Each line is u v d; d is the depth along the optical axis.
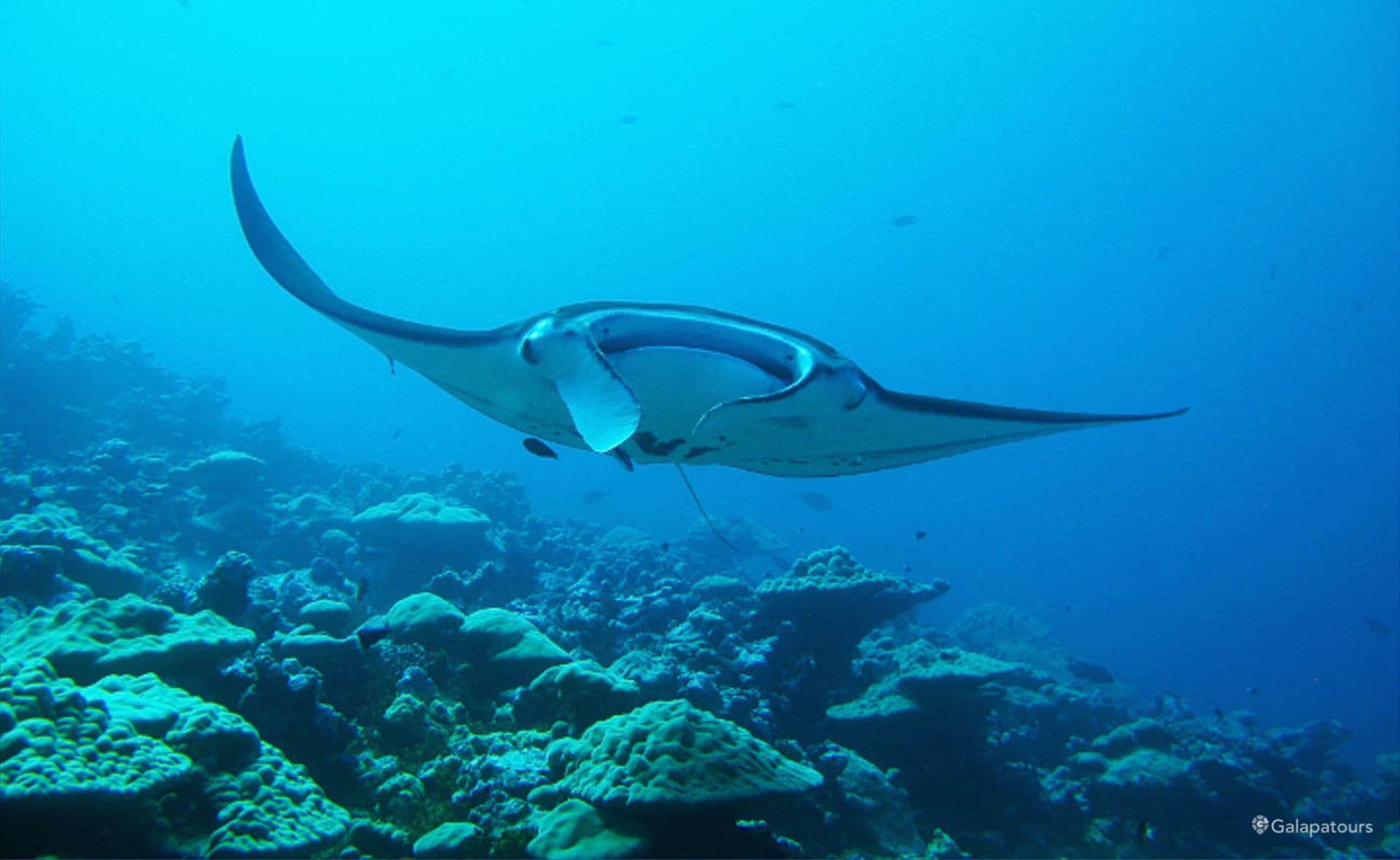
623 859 3.76
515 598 9.63
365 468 15.45
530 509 15.12
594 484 45.50
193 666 4.76
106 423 13.20
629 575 10.09
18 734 3.17
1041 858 6.92
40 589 6.30
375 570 9.91
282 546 10.28
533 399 3.91
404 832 4.20
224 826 3.51
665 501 44.31
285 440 14.95
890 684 7.34
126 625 4.84
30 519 7.18
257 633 5.97
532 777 4.64
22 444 11.19
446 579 8.62
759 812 4.10
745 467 4.66
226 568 5.97
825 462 4.35
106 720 3.55
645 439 3.96
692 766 4.03
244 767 3.93
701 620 7.50
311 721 4.72
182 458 12.95
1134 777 8.12
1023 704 9.80
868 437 4.04
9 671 3.51
